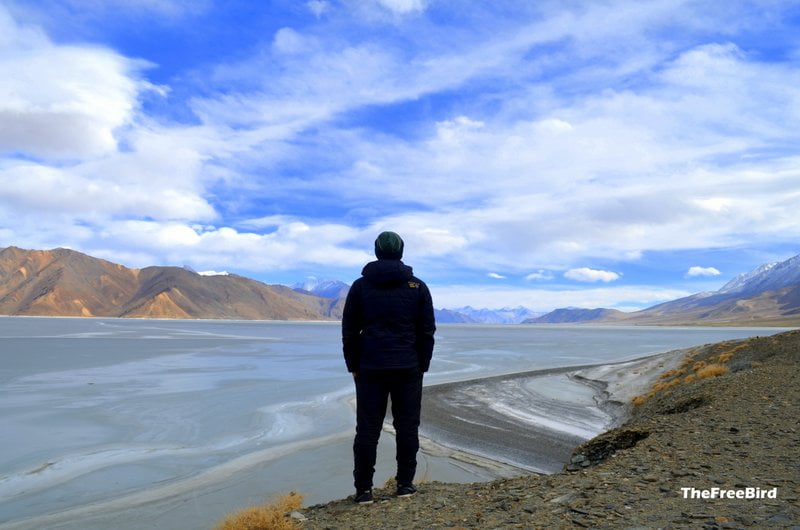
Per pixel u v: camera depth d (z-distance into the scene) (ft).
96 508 45.14
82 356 204.95
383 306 19.81
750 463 21.81
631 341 398.42
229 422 81.92
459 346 311.47
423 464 56.29
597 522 15.28
